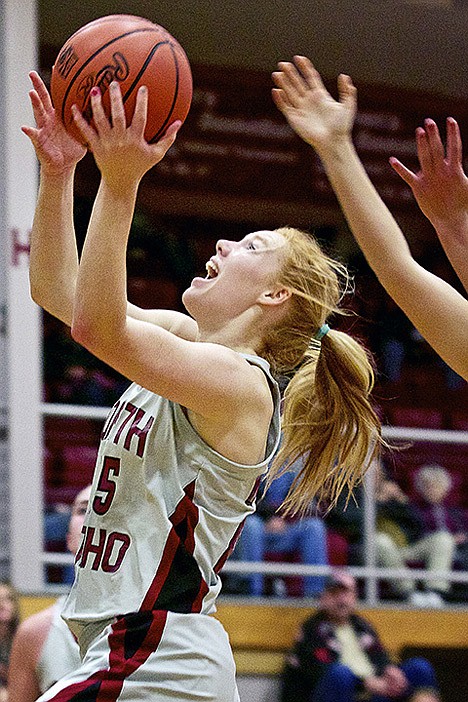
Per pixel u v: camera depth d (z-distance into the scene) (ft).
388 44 54.39
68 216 12.00
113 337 9.78
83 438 41.34
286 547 34.12
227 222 56.29
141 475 10.74
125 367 10.00
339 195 10.46
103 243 9.69
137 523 10.69
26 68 36.73
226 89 53.98
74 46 10.37
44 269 11.98
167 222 55.36
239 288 11.49
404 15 52.16
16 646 16.06
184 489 10.74
